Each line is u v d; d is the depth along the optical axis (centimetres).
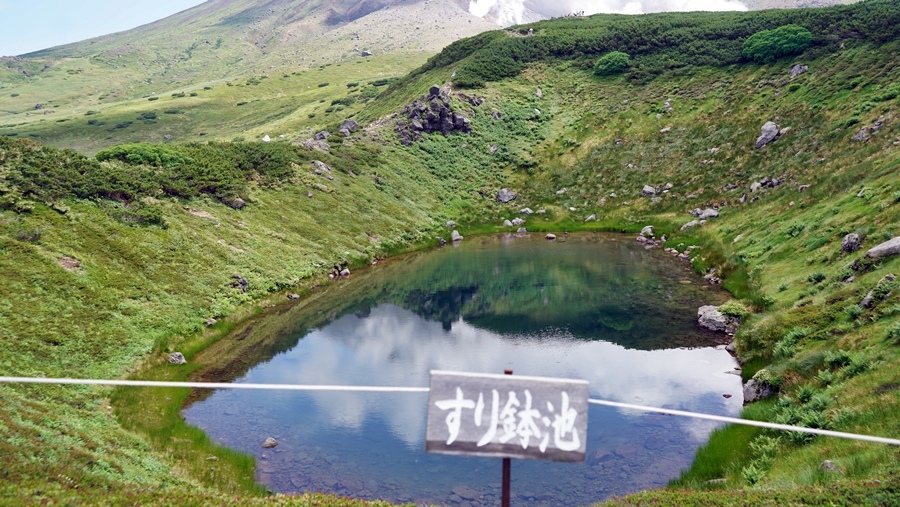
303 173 6397
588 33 11412
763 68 8162
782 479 1459
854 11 8200
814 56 7650
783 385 2084
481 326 3522
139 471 1630
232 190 5216
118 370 2567
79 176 4131
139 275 3475
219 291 3794
